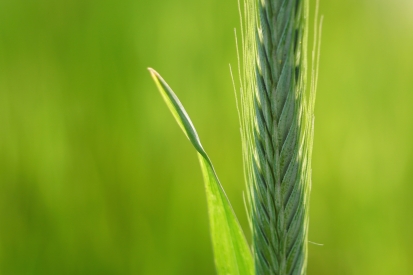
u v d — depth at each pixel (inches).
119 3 15.6
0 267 13.6
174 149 15.2
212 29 15.6
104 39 15.5
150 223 14.5
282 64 8.5
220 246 9.3
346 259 14.4
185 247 14.3
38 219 14.2
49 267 13.8
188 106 15.2
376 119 15.7
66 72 15.3
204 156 8.9
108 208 14.6
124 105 15.3
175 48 15.5
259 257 9.0
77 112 15.3
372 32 16.7
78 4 15.7
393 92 16.0
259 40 8.6
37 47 15.4
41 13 15.5
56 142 14.9
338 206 14.9
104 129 15.1
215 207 9.3
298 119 8.7
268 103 8.6
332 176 15.2
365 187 15.0
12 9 15.3
